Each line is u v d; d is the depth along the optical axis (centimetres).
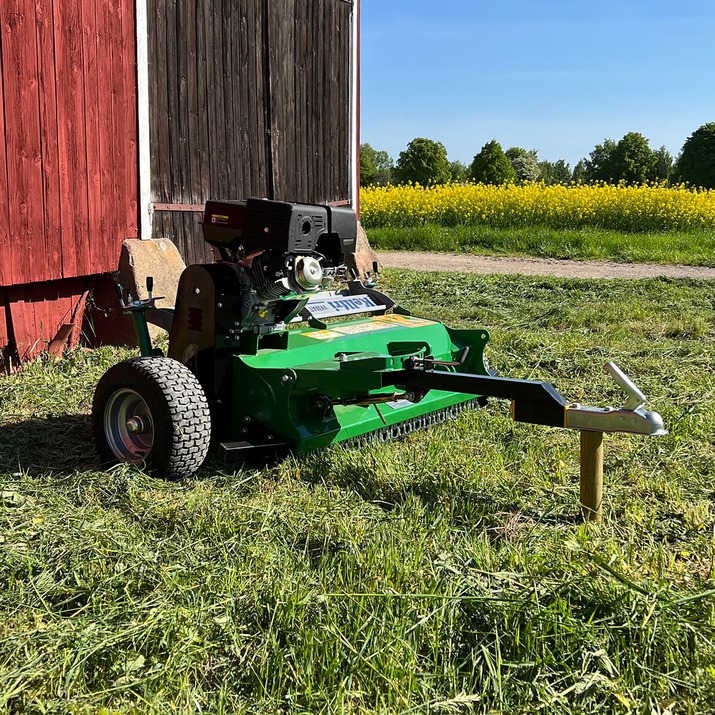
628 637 259
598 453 349
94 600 285
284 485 399
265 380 421
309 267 417
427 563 308
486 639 262
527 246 1784
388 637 256
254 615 276
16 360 668
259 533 340
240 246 442
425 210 2205
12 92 620
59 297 712
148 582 299
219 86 902
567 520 366
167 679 243
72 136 685
